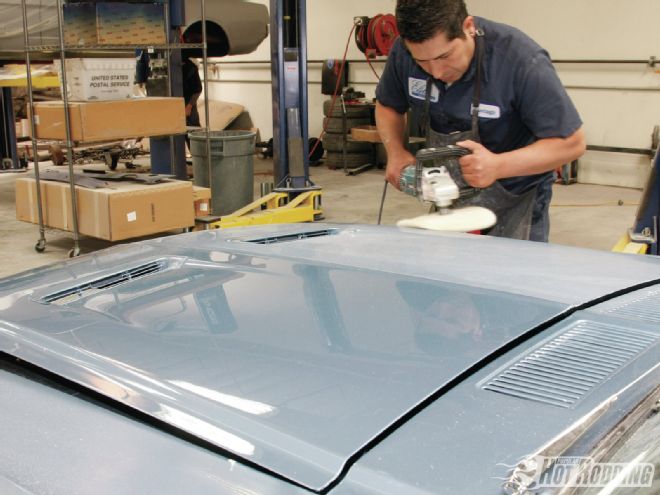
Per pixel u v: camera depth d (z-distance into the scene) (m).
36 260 4.97
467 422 0.72
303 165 6.19
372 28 8.42
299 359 0.87
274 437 0.71
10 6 6.55
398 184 2.29
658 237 2.70
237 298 1.10
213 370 0.86
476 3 8.61
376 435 0.70
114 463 0.71
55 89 10.24
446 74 2.01
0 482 0.71
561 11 7.99
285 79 6.08
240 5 7.70
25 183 5.18
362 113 9.00
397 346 0.90
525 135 2.16
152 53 6.01
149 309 1.08
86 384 0.86
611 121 7.93
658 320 0.99
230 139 6.04
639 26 7.49
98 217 4.73
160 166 6.22
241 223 5.43
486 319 0.98
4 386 0.90
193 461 0.71
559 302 1.04
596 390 0.77
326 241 1.49
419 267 1.23
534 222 2.28
